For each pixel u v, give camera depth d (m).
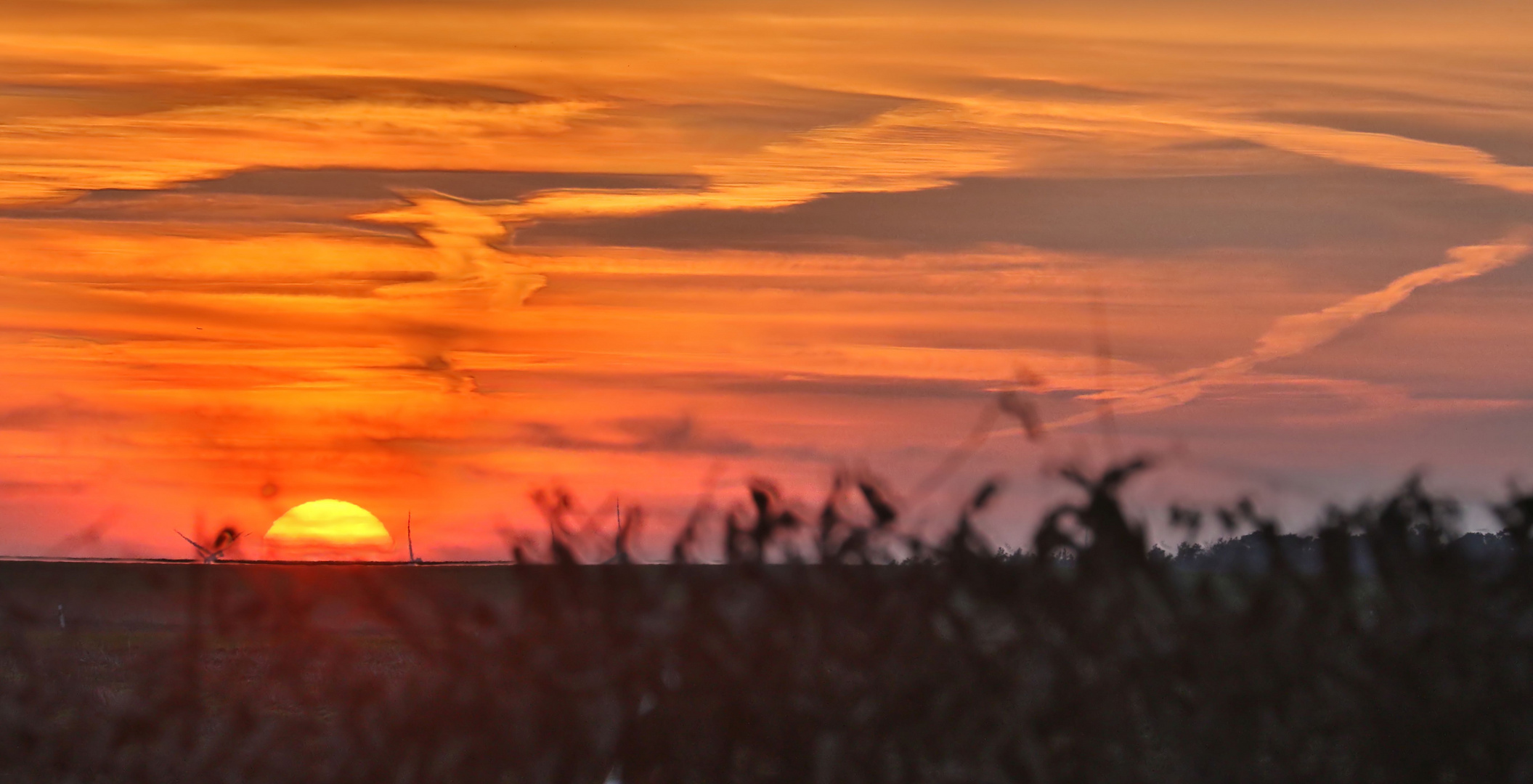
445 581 21.00
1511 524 20.56
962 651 19.67
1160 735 19.77
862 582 19.91
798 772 19.41
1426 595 20.22
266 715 21.33
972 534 19.92
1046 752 19.33
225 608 22.03
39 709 21.58
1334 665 19.89
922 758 19.45
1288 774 19.55
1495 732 19.83
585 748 19.77
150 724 21.53
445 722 20.06
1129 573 19.83
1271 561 20.23
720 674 19.67
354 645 21.61
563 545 20.20
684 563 20.19
